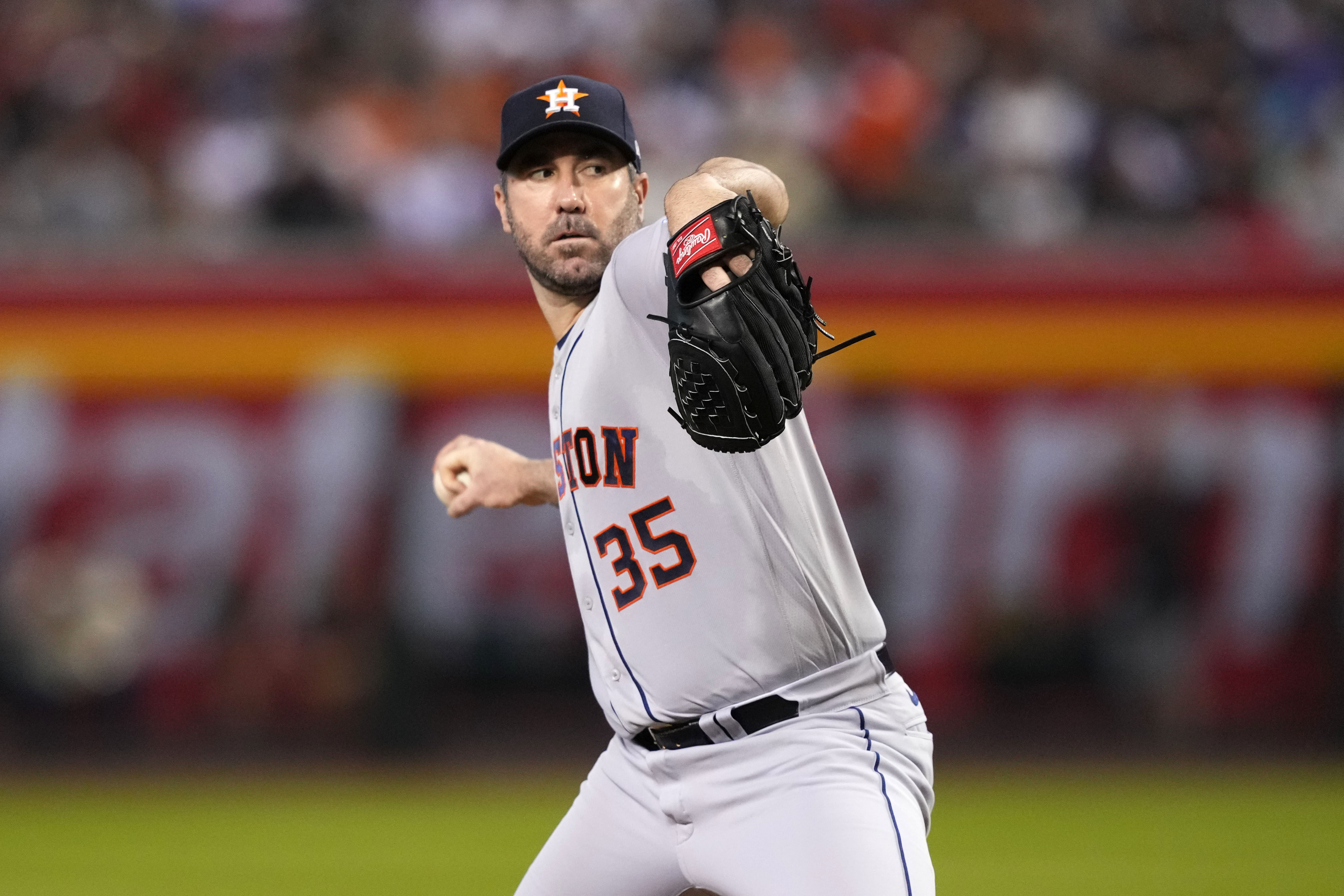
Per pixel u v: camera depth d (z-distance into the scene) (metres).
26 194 48.81
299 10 52.47
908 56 51.38
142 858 27.80
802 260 41.00
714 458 10.66
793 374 9.31
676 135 50.00
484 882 25.66
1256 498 40.62
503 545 41.56
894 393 40.69
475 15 52.50
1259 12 53.06
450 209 48.28
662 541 10.83
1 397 40.06
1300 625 40.81
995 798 33.44
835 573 10.95
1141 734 41.00
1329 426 40.44
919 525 40.81
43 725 41.09
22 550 40.28
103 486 40.47
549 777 36.91
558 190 11.40
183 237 44.19
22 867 27.12
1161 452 40.66
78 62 51.56
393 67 51.66
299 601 41.03
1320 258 40.69
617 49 52.16
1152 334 40.56
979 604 40.91
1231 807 31.92
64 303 40.22
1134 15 52.12
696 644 10.77
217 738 41.06
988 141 48.66
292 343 40.44
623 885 11.59
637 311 10.52
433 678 41.75
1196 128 50.16
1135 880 25.17
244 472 40.62
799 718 10.74
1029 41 51.53
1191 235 43.53
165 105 50.59
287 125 49.53
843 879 10.05
